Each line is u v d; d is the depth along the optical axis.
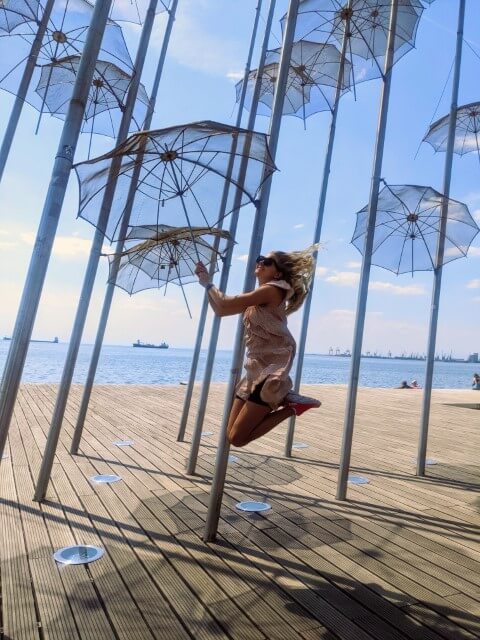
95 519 2.98
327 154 5.52
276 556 2.53
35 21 4.08
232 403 2.71
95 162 2.75
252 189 2.79
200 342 5.68
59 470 4.11
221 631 1.81
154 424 6.73
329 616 1.93
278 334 2.44
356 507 3.46
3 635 1.75
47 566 2.32
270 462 4.80
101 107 4.98
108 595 2.05
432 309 4.73
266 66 5.80
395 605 2.04
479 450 5.73
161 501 3.38
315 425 7.39
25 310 2.64
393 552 2.63
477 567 2.46
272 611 1.96
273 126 3.06
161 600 2.02
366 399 11.64
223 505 3.39
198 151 2.75
